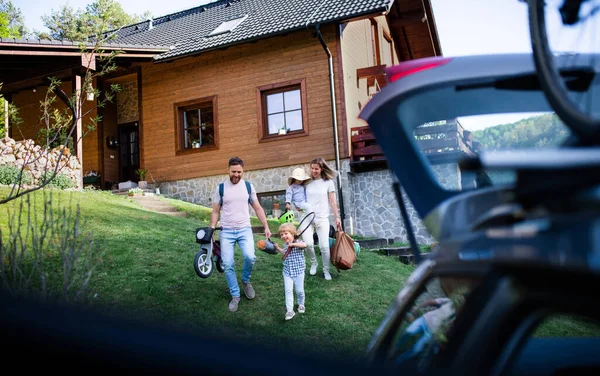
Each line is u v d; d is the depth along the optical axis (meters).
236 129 13.72
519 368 1.45
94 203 9.59
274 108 13.48
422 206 1.46
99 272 5.90
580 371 1.53
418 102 1.66
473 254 1.07
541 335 2.21
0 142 10.80
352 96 13.34
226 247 5.45
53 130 6.32
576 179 0.77
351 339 4.75
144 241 7.35
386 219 12.27
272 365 0.59
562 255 0.77
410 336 1.37
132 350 0.61
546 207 0.86
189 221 9.87
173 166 14.48
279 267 7.09
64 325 0.63
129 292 5.43
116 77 15.91
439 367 1.03
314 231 7.00
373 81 14.89
